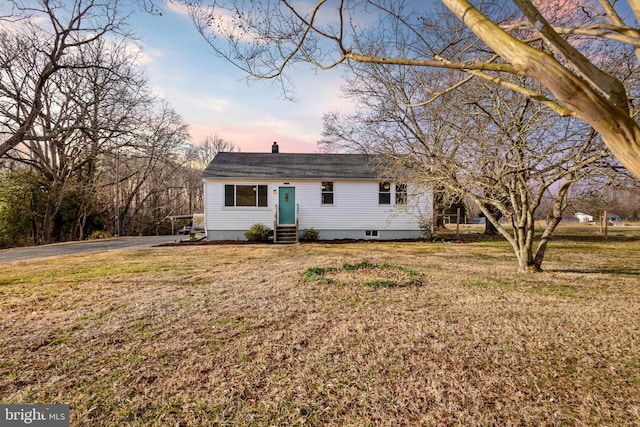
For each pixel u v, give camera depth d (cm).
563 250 1109
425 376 272
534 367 286
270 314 429
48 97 1536
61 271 747
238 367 289
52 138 1256
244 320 406
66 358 307
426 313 432
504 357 305
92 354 315
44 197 1973
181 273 714
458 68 149
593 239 1491
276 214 1409
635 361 296
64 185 1916
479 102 625
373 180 1461
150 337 355
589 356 307
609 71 499
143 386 260
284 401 240
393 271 717
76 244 1470
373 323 395
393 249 1159
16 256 1038
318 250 1129
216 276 679
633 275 676
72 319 413
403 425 213
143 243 1492
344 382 264
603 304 471
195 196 4188
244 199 1475
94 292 549
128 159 2416
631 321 400
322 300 493
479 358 304
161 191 3189
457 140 652
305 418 221
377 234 1517
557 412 224
